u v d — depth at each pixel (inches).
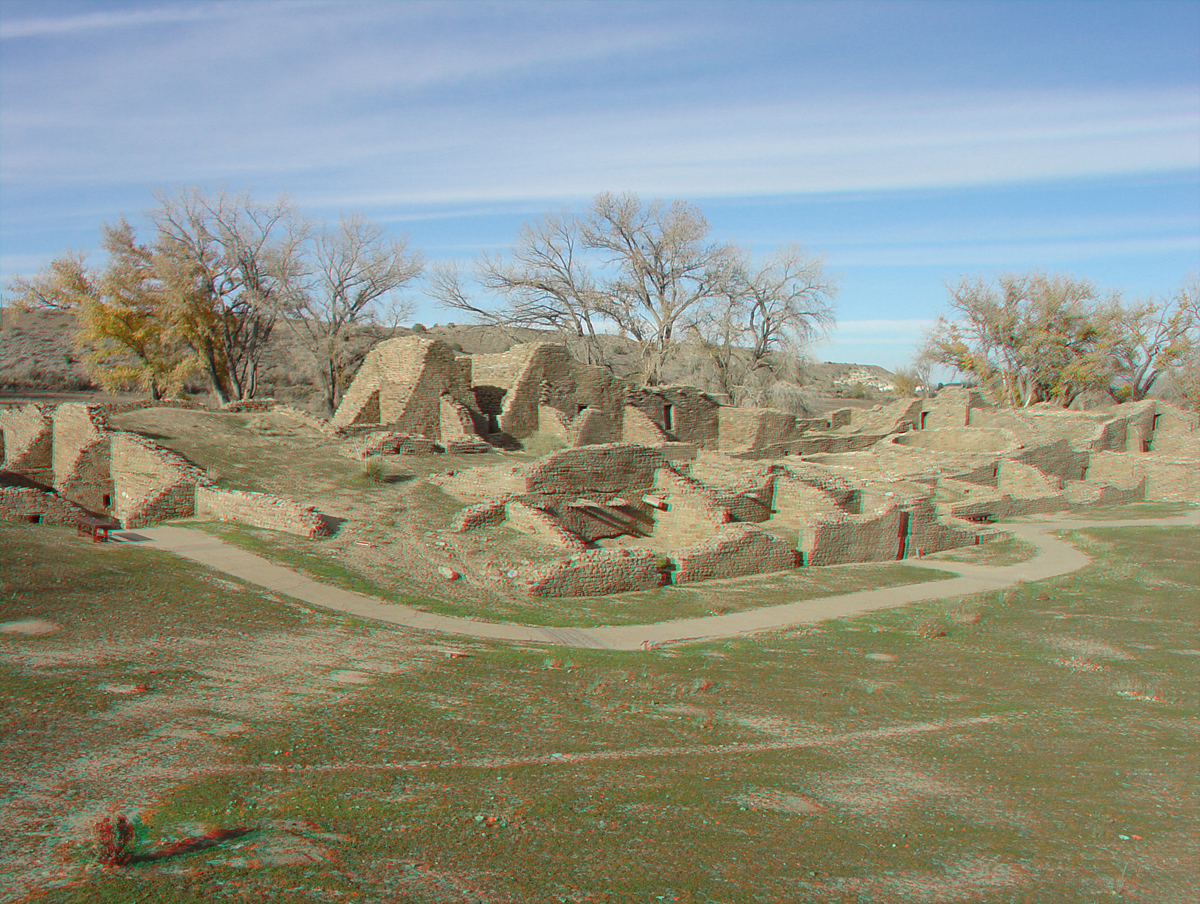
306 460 1183.6
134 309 2103.8
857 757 364.5
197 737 336.8
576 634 645.9
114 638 494.6
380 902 205.0
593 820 271.4
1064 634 699.4
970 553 1154.0
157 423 1251.2
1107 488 1688.0
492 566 808.9
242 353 2271.2
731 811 288.0
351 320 2230.6
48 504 863.7
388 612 652.1
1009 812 302.5
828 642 650.2
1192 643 673.6
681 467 1314.0
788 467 1428.4
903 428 2265.0
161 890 203.3
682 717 421.1
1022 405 3117.6
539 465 1024.2
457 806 276.1
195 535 836.0
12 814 249.9
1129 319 3006.9
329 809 266.8
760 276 2508.6
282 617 595.8
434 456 1301.7
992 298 3029.0
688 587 853.8
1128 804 315.9
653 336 2532.0
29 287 2110.0
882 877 241.3
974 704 476.1
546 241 2459.4
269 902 200.4
